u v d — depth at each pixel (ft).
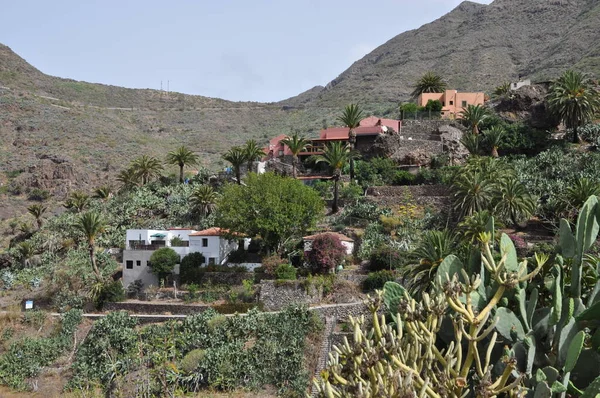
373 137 246.68
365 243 174.19
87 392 115.24
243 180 212.02
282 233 171.32
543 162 207.31
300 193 176.76
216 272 168.86
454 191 186.19
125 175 261.85
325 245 161.58
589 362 34.91
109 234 215.92
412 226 181.47
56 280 181.37
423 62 654.12
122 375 116.67
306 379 119.75
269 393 118.73
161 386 106.93
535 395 31.30
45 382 132.87
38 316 160.45
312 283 152.76
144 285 174.19
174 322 142.31
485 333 33.01
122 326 144.05
